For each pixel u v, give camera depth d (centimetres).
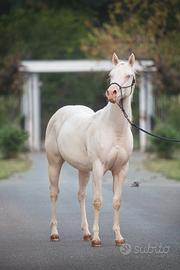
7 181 2128
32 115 3566
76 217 1455
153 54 3061
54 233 1234
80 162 1217
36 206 1603
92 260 1075
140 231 1302
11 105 3594
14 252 1139
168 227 1342
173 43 3050
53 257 1099
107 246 1173
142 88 3456
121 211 1527
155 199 1700
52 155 1283
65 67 3516
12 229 1338
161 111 3488
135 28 3077
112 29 3075
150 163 2708
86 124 1205
